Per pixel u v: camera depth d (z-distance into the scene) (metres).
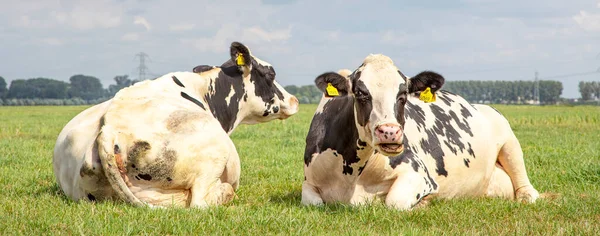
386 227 6.20
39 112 56.78
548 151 14.92
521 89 186.75
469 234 5.82
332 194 7.61
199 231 5.82
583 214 6.87
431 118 8.19
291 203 7.82
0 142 16.91
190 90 9.02
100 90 184.62
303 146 16.45
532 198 8.40
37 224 5.92
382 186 7.44
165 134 7.22
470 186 8.39
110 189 7.14
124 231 5.68
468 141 8.34
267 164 12.35
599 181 9.57
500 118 9.12
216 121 7.72
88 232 5.65
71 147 7.42
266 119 10.73
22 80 177.62
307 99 150.00
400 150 6.34
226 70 9.99
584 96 182.75
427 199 7.71
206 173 7.36
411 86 7.03
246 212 6.59
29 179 9.55
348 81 6.91
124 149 7.00
